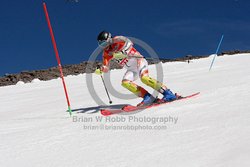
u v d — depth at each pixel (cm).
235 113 492
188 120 500
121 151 397
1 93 1959
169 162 337
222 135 394
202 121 479
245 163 295
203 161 324
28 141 499
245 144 346
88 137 483
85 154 406
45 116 737
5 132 595
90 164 368
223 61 1916
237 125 423
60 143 470
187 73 1450
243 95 617
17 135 550
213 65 1720
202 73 1274
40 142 486
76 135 502
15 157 430
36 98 1362
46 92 1602
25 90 1950
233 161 304
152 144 406
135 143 421
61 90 1571
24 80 2869
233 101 580
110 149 411
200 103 602
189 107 587
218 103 583
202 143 378
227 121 451
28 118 743
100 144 439
